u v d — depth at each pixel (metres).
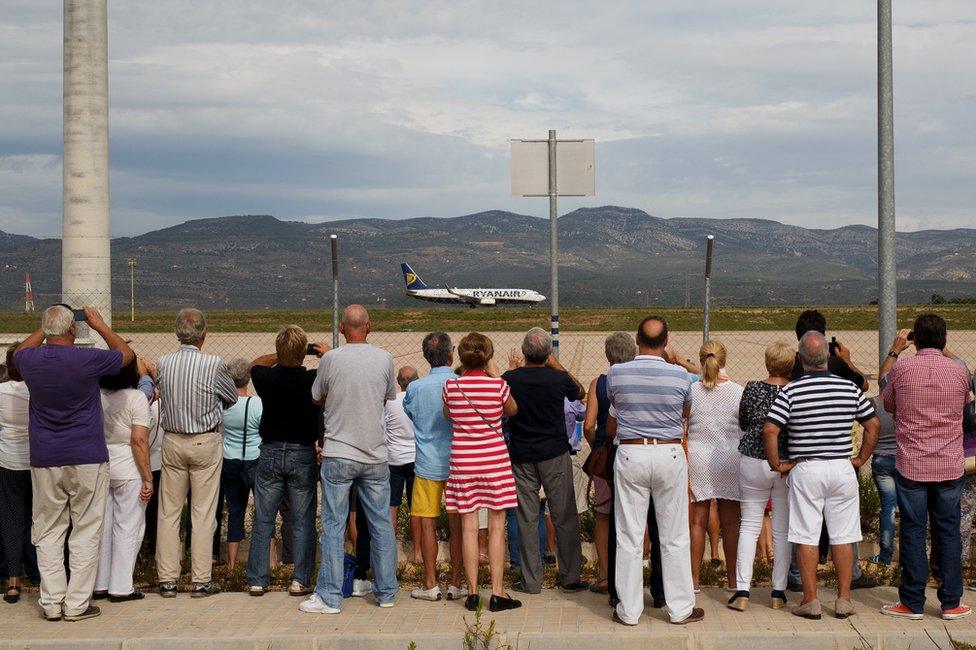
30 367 7.68
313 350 9.12
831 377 7.70
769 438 7.66
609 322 66.88
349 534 10.73
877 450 9.48
